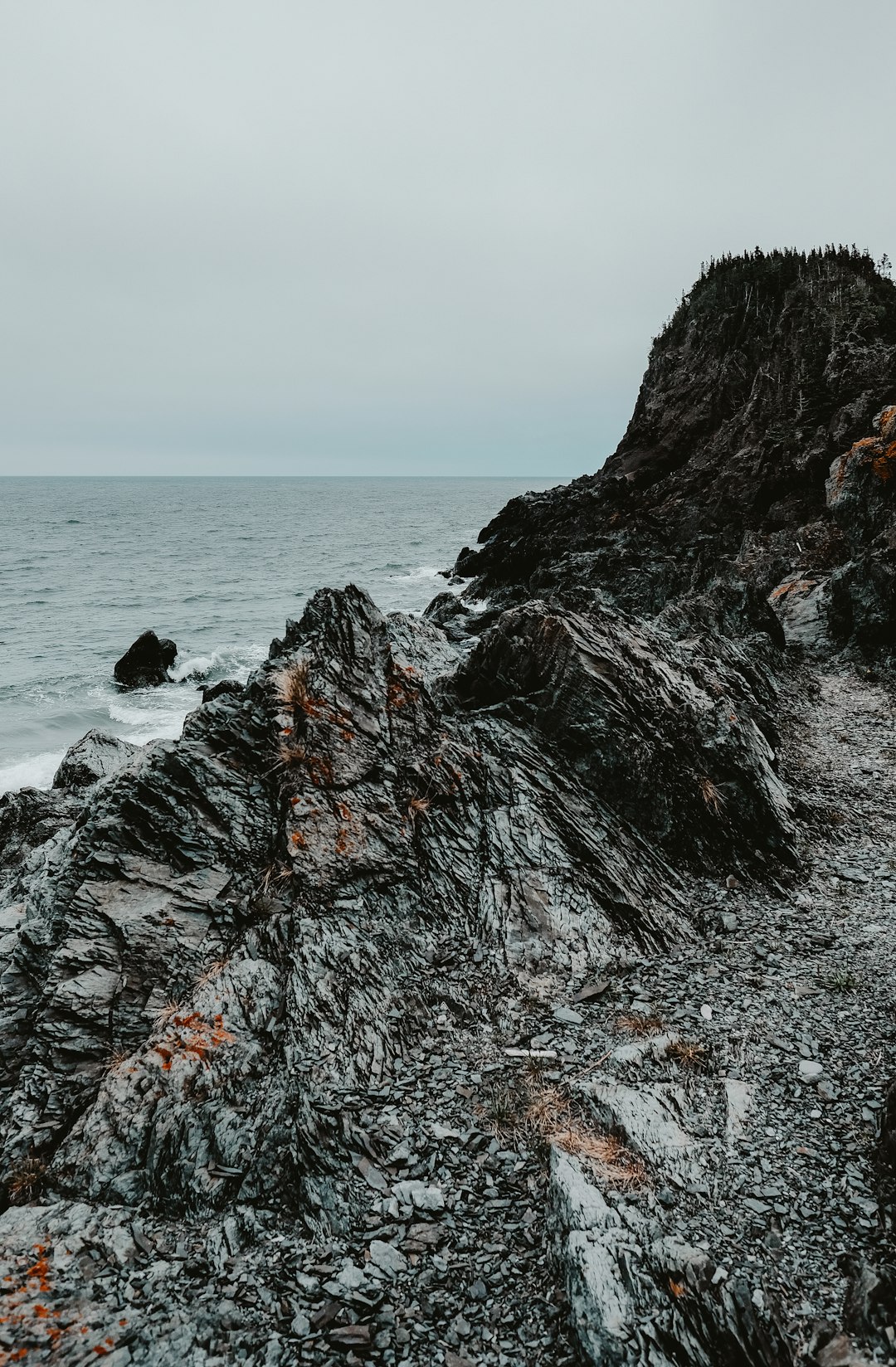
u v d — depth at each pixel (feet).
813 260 354.74
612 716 50.88
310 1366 20.95
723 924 42.96
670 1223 23.93
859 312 279.49
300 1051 30.58
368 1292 22.95
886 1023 34.58
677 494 251.80
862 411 211.61
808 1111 29.30
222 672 169.99
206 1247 24.40
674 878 46.37
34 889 41.16
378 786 43.55
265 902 36.50
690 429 286.25
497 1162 27.53
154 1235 24.80
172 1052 30.12
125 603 254.27
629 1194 24.91
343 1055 31.07
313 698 45.03
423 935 39.04
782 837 49.93
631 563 178.09
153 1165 26.89
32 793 68.54
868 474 115.14
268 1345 21.38
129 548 423.23
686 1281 21.58
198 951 34.68
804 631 114.62
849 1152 27.22
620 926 41.19
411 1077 31.42
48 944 36.29
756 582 150.10
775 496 211.00
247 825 39.81
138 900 36.42
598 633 58.29
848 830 54.54
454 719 55.11
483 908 40.86
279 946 34.86
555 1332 21.76
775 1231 23.88
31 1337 20.97
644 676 55.42
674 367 342.23
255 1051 30.63
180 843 38.73
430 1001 35.53
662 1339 20.29
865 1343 19.90
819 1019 35.06
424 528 572.51
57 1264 23.41
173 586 291.79
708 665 69.82
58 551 405.59
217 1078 29.50
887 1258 22.81
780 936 42.09
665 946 40.86
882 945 41.01
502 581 230.07
